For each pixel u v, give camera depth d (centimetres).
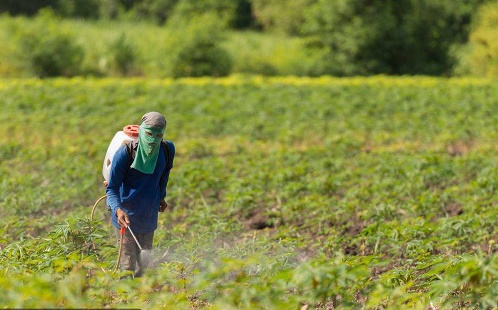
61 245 1891
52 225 2833
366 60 10919
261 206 3225
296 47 11819
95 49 10850
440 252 2384
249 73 10462
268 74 10525
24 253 1958
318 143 5153
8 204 3005
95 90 7169
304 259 2362
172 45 10012
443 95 6931
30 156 4250
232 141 4938
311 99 6725
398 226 2408
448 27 12531
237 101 6556
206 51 9994
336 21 10819
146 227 1975
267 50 11725
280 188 3431
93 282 1612
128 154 1902
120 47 10419
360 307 1689
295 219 2956
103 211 3005
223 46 11325
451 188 3108
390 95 6931
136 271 2014
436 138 5084
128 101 6662
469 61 10894
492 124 5638
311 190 3350
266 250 2188
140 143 1880
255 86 7506
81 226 2030
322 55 10931
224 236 2698
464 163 3881
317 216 2877
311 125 5662
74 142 4756
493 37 10362
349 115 6091
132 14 15500
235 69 10488
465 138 5162
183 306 1614
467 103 6394
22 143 4947
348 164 4122
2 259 1975
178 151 4625
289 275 1469
